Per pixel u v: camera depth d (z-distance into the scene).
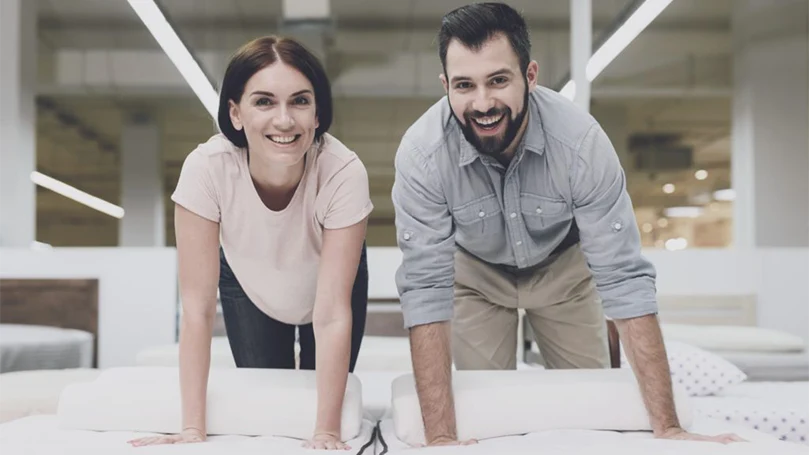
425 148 1.50
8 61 3.98
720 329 2.96
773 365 2.73
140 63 6.61
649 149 9.08
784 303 3.28
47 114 8.21
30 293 3.27
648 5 3.80
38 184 11.48
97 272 3.29
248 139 1.34
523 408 1.43
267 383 1.46
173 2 5.54
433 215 1.51
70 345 3.04
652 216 12.91
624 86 6.07
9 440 1.31
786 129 4.18
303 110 1.32
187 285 1.40
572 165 1.48
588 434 1.36
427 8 5.67
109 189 12.39
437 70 6.80
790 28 4.20
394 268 3.26
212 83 5.08
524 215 1.57
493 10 1.35
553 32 5.23
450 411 1.39
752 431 1.44
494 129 1.38
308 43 5.75
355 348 1.69
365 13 5.77
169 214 9.97
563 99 1.53
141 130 7.87
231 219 1.43
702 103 7.17
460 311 1.90
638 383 1.46
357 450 1.28
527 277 1.84
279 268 1.51
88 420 1.41
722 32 5.32
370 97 7.40
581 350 1.96
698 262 3.28
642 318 1.45
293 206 1.42
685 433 1.34
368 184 1.44
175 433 1.40
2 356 2.82
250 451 1.20
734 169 4.32
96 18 5.78
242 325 1.73
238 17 5.89
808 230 4.12
